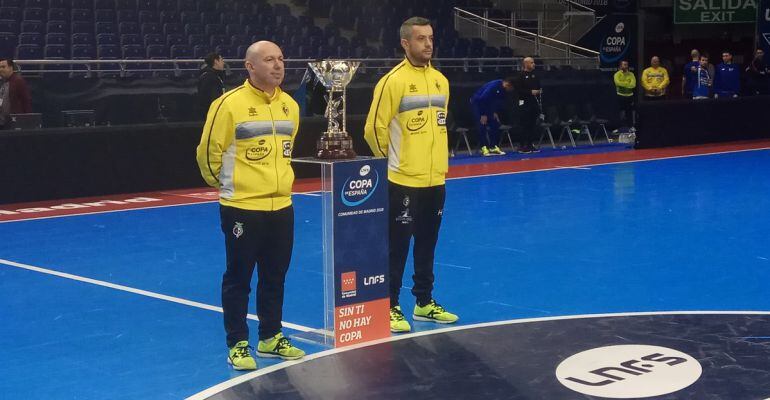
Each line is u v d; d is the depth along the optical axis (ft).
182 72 65.41
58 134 47.34
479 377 18.69
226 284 19.97
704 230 35.91
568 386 18.02
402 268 22.62
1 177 45.78
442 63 78.95
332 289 21.11
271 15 75.97
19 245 34.96
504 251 32.32
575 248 32.68
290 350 20.31
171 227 38.73
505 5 90.07
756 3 88.74
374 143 21.98
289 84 65.87
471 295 26.02
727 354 19.88
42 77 56.08
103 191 48.75
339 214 20.94
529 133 67.92
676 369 18.89
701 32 103.86
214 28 71.31
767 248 32.32
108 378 19.20
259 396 17.83
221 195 19.86
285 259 20.35
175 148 50.98
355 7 82.02
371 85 67.92
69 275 29.60
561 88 74.49
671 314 23.41
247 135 19.43
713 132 73.87
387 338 21.76
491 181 52.06
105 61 56.65
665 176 53.26
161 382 18.88
